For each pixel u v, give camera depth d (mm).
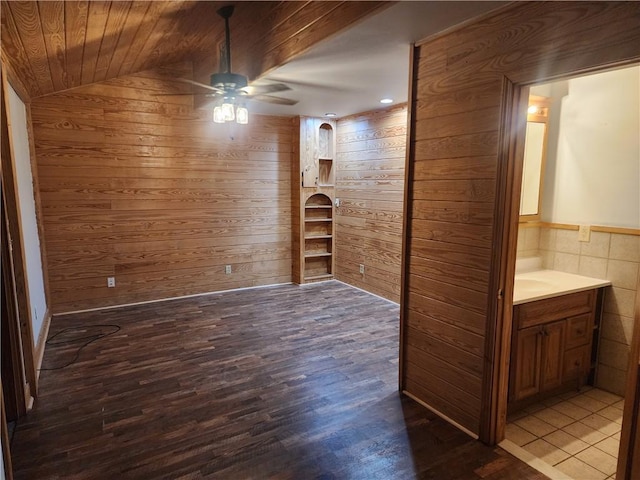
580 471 2139
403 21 2209
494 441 2309
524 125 2096
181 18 2951
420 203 2643
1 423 1566
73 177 4316
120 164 4531
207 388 2896
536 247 3305
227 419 2523
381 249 5082
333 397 2793
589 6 1689
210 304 4809
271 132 5457
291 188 5715
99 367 3203
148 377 3049
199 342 3699
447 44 2365
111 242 4594
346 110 5016
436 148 2498
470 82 2246
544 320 2605
